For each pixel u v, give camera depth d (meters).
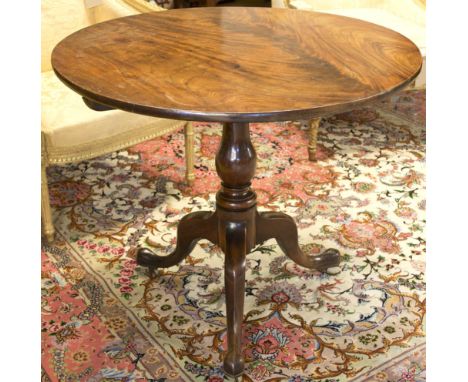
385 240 2.41
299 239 2.42
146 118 2.38
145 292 2.15
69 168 2.91
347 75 1.55
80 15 2.72
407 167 2.92
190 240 2.07
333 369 1.83
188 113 1.34
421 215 2.57
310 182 2.80
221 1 5.11
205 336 1.96
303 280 2.21
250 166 1.78
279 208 2.60
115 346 1.92
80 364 1.85
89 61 1.66
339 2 3.28
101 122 2.26
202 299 2.12
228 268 1.83
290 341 1.93
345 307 2.08
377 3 3.32
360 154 3.03
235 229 1.85
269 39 1.84
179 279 2.21
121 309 2.07
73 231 2.47
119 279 2.21
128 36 1.87
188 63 1.64
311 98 1.41
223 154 1.77
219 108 1.35
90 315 2.04
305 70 1.59
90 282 2.20
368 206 2.63
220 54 1.71
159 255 2.30
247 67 1.61
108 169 2.90
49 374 1.81
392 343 1.93
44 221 2.35
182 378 1.81
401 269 2.26
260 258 2.32
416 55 1.71
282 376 1.81
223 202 1.85
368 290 2.15
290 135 3.22
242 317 1.83
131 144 2.39
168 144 3.14
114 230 2.48
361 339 1.94
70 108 2.29
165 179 2.83
